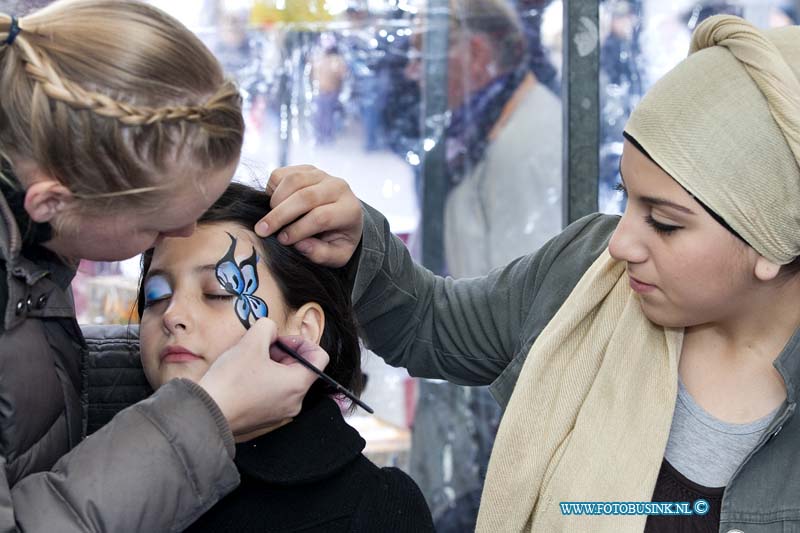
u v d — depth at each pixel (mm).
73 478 900
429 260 2260
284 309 1211
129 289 1953
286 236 1197
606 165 2186
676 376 1128
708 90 1021
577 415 1196
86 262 2051
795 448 1062
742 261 1032
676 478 1109
